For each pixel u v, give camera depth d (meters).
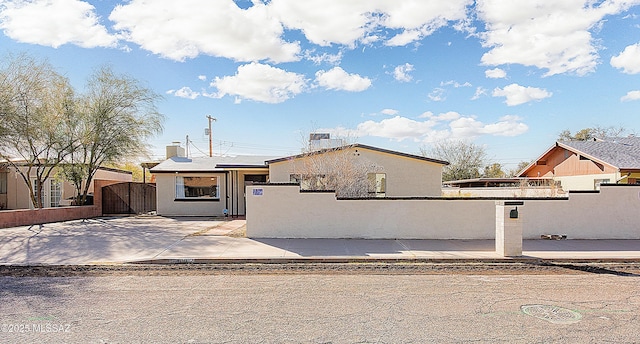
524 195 20.22
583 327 5.02
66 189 24.22
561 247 10.92
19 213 16.58
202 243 11.64
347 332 4.87
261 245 11.30
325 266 8.98
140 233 13.95
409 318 5.38
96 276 7.95
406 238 12.48
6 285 7.20
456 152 49.78
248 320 5.30
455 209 12.52
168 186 21.53
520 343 4.52
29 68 17.17
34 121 17.33
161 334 4.80
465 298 6.32
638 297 6.37
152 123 21.80
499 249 10.03
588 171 24.42
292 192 12.66
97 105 19.98
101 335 4.76
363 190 15.73
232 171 21.42
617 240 12.20
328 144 17.91
